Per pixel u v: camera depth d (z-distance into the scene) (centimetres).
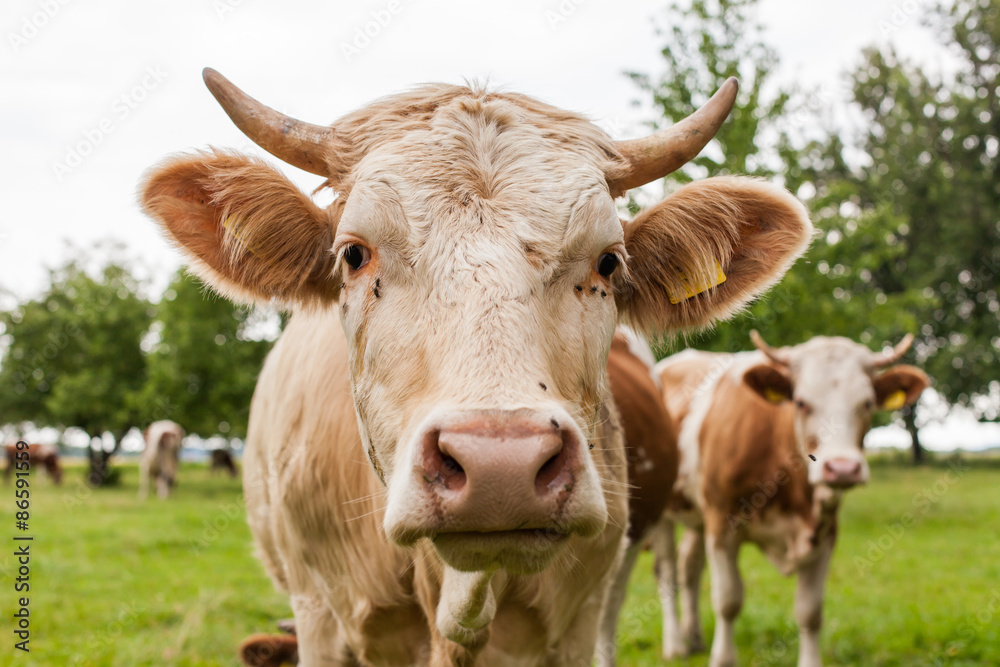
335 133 255
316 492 298
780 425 612
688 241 272
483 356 186
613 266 234
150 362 2611
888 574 909
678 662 624
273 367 385
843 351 618
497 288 197
